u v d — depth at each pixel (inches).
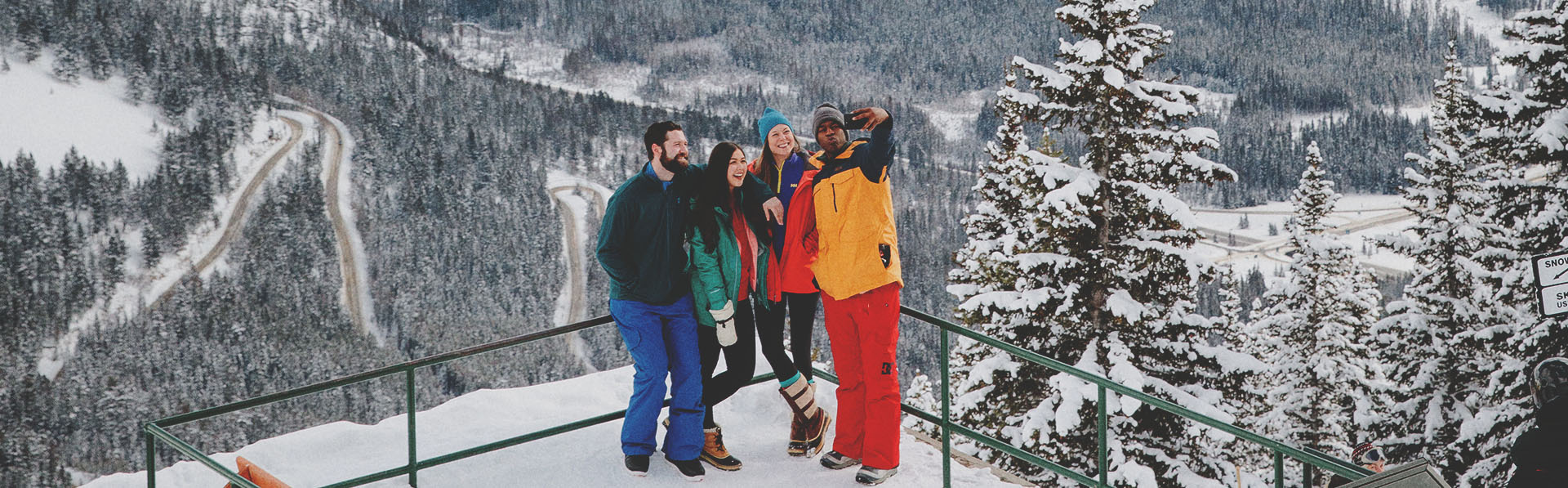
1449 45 838.5
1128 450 537.6
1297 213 1068.5
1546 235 623.8
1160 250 551.8
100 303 7559.1
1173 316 563.5
